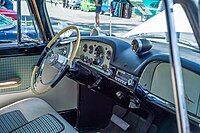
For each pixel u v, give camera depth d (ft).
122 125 6.81
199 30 2.34
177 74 2.26
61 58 6.25
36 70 6.53
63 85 8.36
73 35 7.26
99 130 8.77
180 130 2.29
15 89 7.52
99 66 6.50
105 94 7.14
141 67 5.53
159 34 6.44
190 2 2.30
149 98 5.61
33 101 7.18
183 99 2.29
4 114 6.59
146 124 6.31
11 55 7.29
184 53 5.31
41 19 7.79
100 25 7.64
